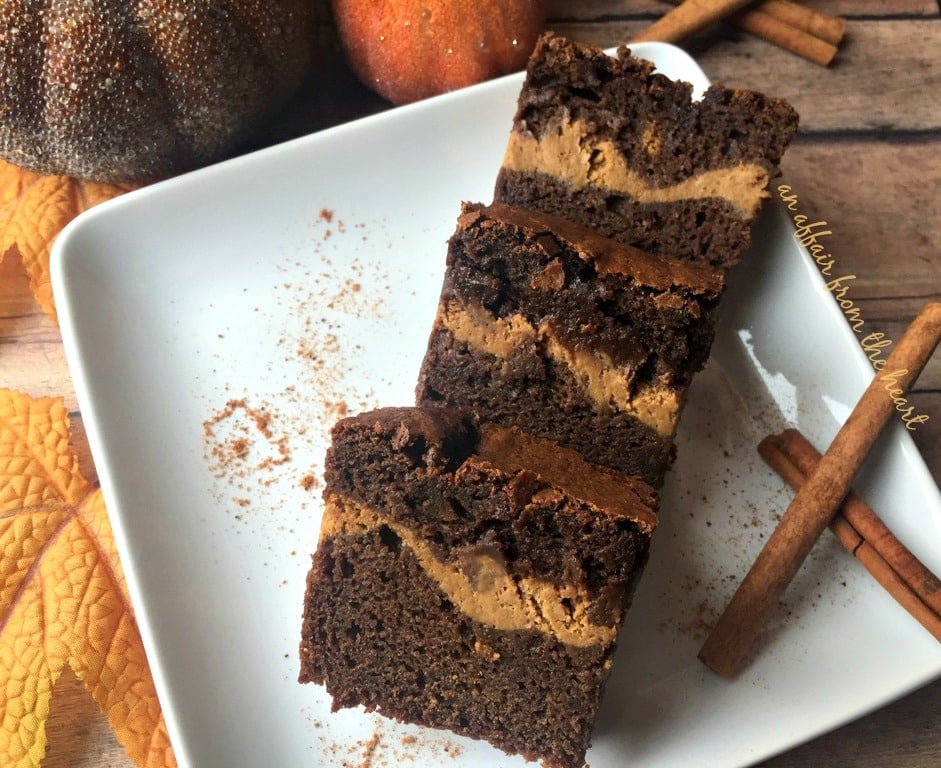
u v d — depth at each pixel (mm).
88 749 281
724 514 302
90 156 299
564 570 245
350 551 256
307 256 322
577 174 288
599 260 258
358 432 245
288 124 349
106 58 276
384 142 321
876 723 291
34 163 304
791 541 281
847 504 288
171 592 284
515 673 256
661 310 260
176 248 314
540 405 272
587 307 262
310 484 300
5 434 296
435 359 275
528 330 266
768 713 277
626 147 283
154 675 271
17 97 280
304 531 296
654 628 289
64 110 282
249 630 285
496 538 245
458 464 247
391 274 323
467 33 314
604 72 280
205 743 271
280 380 312
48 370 323
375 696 267
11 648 275
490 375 272
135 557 279
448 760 274
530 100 283
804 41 357
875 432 286
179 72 286
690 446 310
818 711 276
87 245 304
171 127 301
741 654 278
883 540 283
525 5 318
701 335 270
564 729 257
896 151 354
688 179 283
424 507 248
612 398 268
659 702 280
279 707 279
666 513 301
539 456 258
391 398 312
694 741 274
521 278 264
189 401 306
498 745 265
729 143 278
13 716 269
